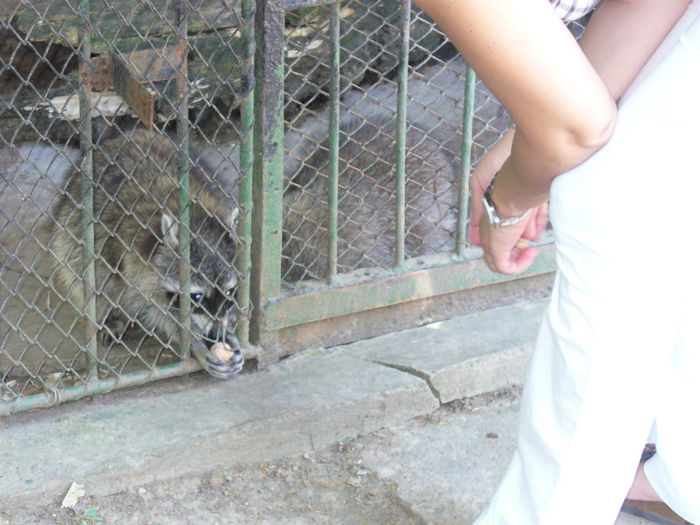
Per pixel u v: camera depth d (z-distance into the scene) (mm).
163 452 3100
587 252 1883
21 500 2891
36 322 3893
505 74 1651
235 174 4824
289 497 3117
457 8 1596
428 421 3561
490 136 5008
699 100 1739
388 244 4543
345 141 4699
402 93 3619
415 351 3748
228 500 3080
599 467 1979
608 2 1970
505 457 3357
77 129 2992
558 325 1987
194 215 4215
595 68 1933
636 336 1888
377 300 3762
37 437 3117
